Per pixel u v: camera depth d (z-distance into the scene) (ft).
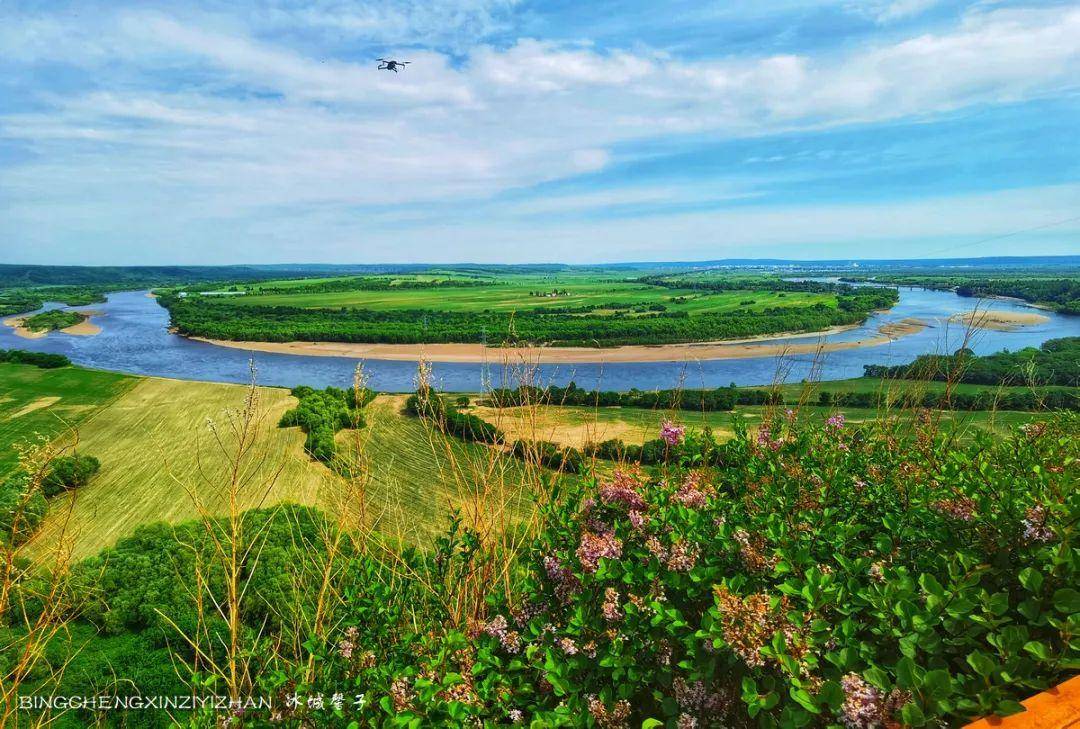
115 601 41.96
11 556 15.90
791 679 7.57
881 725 7.05
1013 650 7.39
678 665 8.91
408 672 9.91
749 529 11.16
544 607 11.75
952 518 10.95
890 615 8.74
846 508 13.05
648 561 10.61
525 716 10.00
